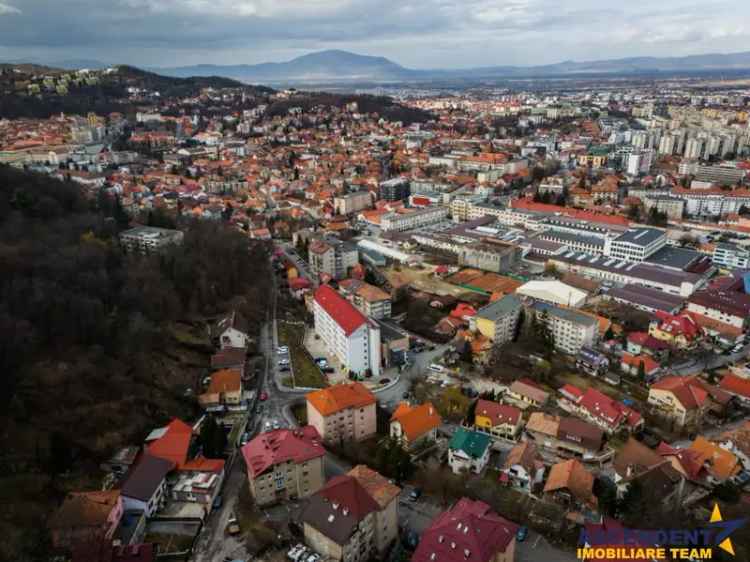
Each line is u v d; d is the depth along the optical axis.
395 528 120.75
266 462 127.50
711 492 135.75
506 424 157.25
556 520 123.12
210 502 127.00
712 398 174.00
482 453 140.38
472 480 138.12
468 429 154.88
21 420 135.75
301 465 129.38
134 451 140.88
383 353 197.75
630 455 138.25
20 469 124.81
